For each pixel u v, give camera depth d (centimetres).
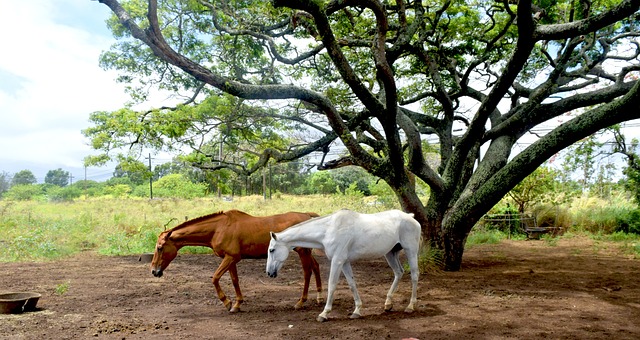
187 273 1086
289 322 655
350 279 680
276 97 974
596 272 1039
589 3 1030
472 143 1091
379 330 607
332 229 666
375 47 915
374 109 960
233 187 5228
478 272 1059
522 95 1311
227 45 1290
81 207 3025
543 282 929
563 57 1118
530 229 1717
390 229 696
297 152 1269
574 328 607
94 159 1071
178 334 600
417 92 1499
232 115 1205
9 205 2733
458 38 1335
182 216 2264
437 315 682
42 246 1322
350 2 891
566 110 1170
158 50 891
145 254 1240
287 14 1146
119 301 800
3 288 893
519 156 1024
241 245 737
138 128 1005
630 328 606
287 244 679
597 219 1825
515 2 1166
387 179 1086
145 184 5594
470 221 1072
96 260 1268
